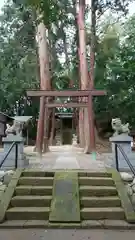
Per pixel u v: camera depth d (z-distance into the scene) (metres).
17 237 4.23
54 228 4.66
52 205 5.24
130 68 20.78
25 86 24.73
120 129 8.13
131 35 22.00
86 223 4.77
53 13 4.25
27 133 27.25
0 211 5.07
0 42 23.91
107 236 4.28
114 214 5.05
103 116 24.34
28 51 22.66
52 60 22.45
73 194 5.57
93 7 16.69
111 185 6.13
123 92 22.52
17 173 6.52
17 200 5.43
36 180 6.18
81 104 13.09
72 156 12.20
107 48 18.66
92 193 5.74
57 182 6.04
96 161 9.66
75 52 21.78
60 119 32.41
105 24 19.67
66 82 23.38
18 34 21.81
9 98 25.64
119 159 7.66
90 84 16.75
